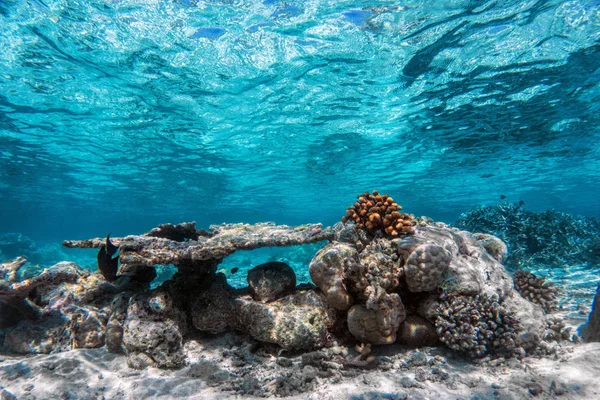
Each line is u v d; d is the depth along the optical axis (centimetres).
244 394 71
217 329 94
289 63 197
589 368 71
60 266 116
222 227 117
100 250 108
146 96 235
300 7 153
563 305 126
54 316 102
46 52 180
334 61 196
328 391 70
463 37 173
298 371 77
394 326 80
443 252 83
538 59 193
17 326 98
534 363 77
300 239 94
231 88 226
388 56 191
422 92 235
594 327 86
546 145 357
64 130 298
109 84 216
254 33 171
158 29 165
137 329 85
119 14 155
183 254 89
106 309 105
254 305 90
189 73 205
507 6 151
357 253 89
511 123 295
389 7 153
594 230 277
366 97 243
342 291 83
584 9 152
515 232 248
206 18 159
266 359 85
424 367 76
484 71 206
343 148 370
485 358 78
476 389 68
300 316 85
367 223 96
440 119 286
